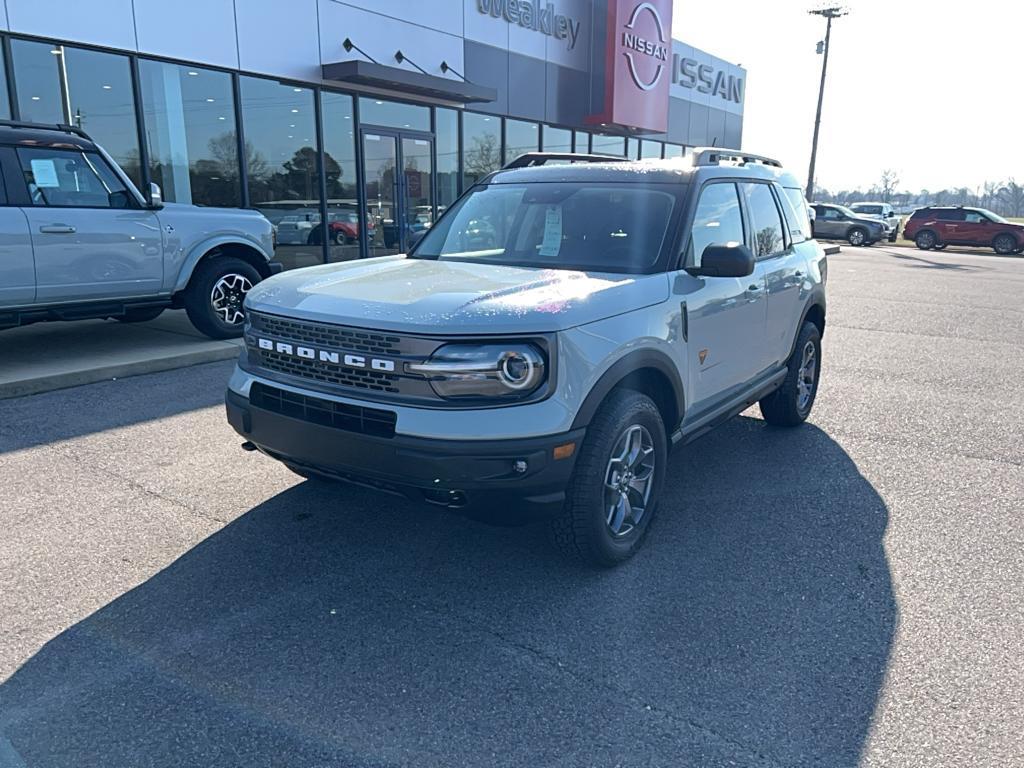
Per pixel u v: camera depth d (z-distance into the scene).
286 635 2.96
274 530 3.87
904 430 5.75
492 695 2.62
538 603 3.22
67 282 6.74
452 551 3.69
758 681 2.71
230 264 7.95
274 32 11.34
